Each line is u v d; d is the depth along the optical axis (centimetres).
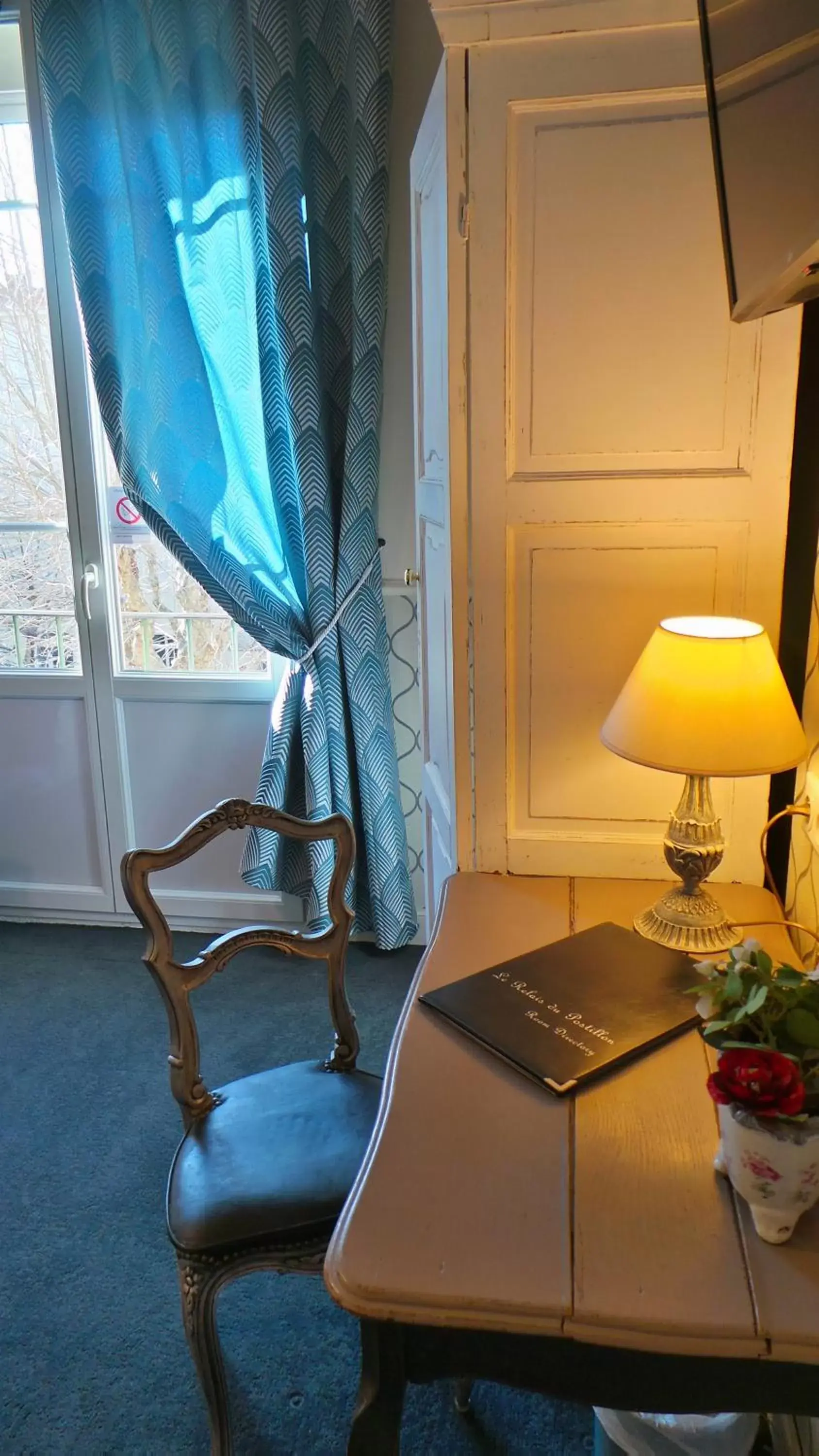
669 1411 82
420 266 187
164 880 294
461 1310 79
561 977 125
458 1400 145
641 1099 104
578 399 142
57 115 229
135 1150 203
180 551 249
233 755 285
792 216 89
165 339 242
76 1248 178
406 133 234
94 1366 155
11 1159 200
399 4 227
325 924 261
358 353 237
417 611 265
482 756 158
